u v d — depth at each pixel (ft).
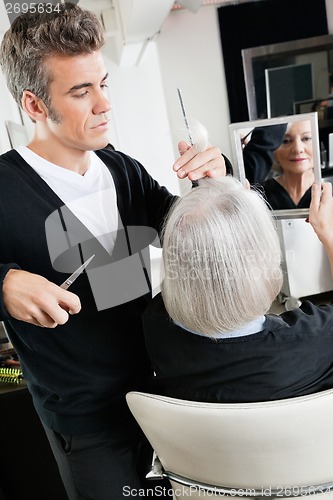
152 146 11.28
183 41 11.60
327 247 2.74
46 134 2.40
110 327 2.64
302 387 2.04
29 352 2.62
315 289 7.70
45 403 2.74
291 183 3.65
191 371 2.11
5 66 2.27
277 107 11.79
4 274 1.87
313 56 11.39
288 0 11.27
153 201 3.10
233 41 11.55
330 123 11.07
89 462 2.79
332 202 2.76
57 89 2.16
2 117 6.27
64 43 2.04
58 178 2.49
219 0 11.18
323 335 2.03
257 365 1.98
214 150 2.49
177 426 2.04
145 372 2.90
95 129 2.30
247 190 2.07
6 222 2.35
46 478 4.16
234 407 1.86
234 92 11.93
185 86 11.93
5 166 2.41
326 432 1.90
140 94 10.89
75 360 2.60
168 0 5.75
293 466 2.03
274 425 1.86
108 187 2.73
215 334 2.01
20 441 3.97
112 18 8.56
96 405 2.67
